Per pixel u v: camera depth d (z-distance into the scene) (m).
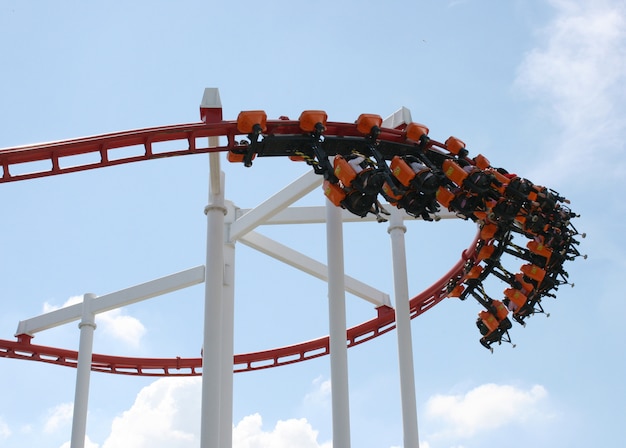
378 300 27.59
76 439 25.05
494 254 22.12
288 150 17.62
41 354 28.42
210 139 17.53
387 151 18.70
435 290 27.05
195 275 25.30
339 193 16.95
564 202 20.64
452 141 18.78
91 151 16.58
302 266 25.22
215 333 18.28
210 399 17.77
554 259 21.84
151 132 16.66
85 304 26.50
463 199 18.08
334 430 18.66
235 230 23.45
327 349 29.11
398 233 23.81
